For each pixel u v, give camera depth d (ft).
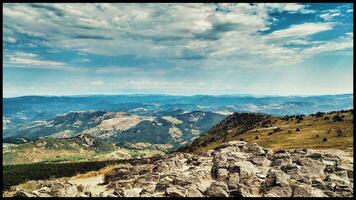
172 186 180.34
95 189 206.18
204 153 272.92
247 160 222.89
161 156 287.07
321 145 398.83
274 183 173.17
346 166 203.00
